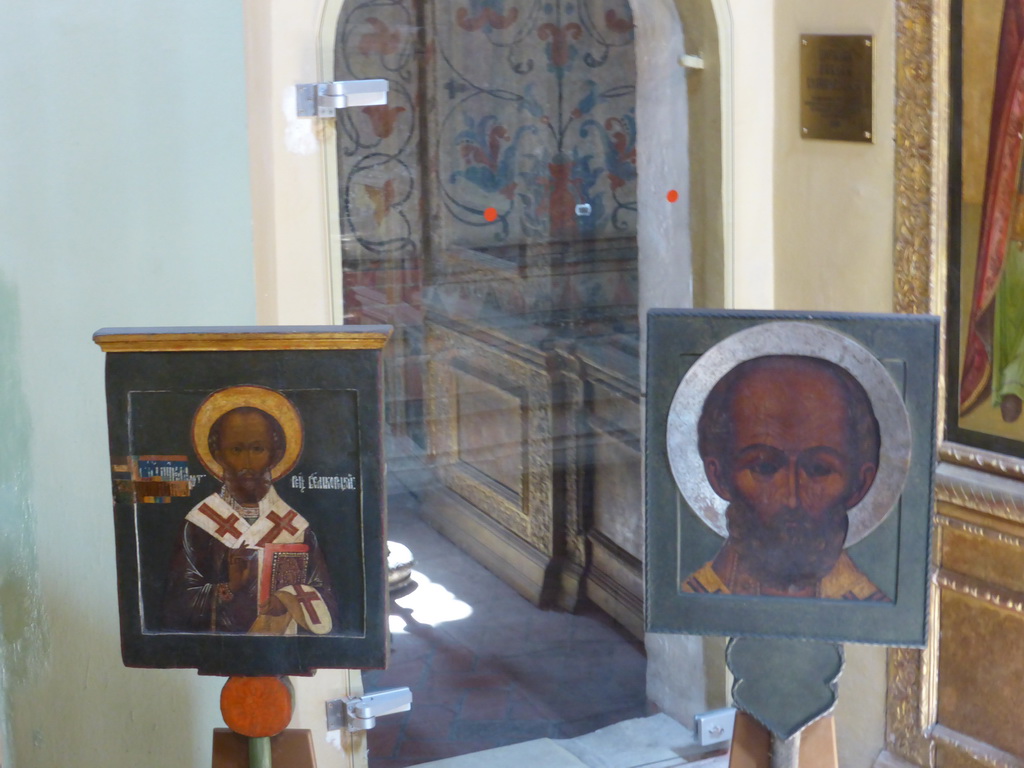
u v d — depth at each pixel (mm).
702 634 1719
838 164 2547
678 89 2660
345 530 1649
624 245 2674
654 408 1677
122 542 1668
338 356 1609
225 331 1606
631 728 2781
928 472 1632
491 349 2600
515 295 2605
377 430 1618
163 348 1619
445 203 2482
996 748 2416
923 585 1656
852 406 1639
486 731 2689
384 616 1663
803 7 2564
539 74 2533
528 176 2566
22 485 2316
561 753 2693
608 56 2590
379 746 2627
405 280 2475
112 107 2207
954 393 2395
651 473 1693
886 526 1654
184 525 1663
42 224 2223
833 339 1626
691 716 2859
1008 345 2256
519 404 2646
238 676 1709
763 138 2672
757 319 1641
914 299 2406
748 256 2699
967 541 2422
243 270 2316
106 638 2396
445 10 2416
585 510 2779
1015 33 2162
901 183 2404
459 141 2471
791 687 1745
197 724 2459
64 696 2398
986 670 2420
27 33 2152
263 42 2221
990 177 2248
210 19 2223
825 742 1793
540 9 2508
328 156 2305
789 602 1690
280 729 1734
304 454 1636
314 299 2334
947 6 2283
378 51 2363
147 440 1646
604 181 2633
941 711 2529
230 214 2295
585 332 2701
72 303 2262
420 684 2648
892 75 2398
